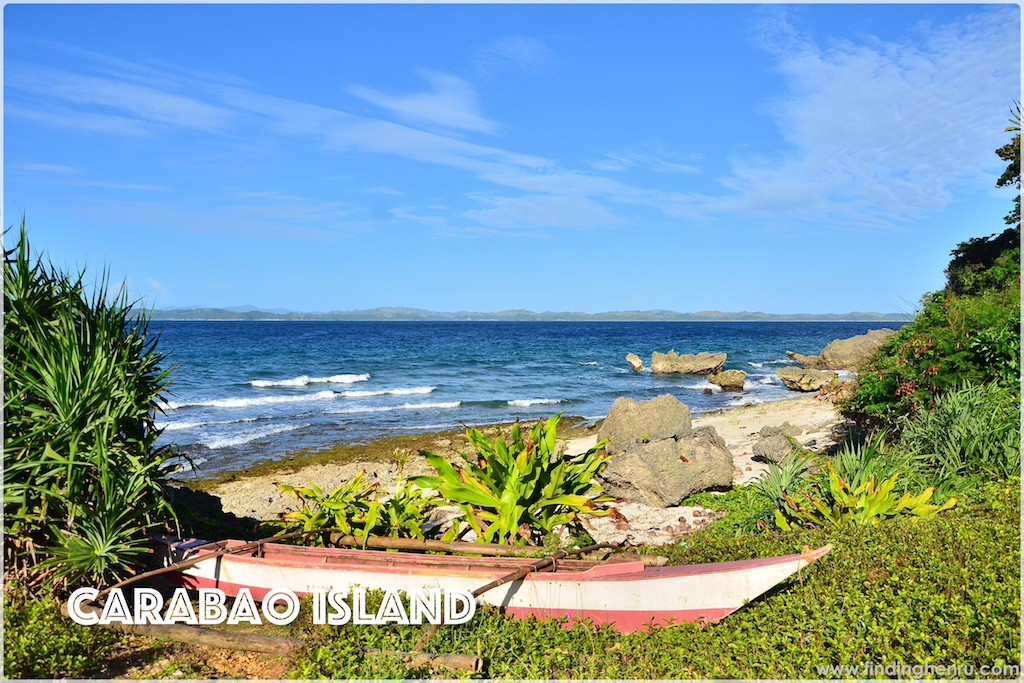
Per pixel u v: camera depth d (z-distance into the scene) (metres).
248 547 7.30
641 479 11.20
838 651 5.11
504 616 6.62
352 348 70.94
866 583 6.08
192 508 9.44
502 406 30.50
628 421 14.71
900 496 8.55
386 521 8.36
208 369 46.78
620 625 6.36
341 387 38.09
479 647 5.86
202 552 7.20
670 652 5.67
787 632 5.58
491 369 50.69
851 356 42.88
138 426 7.14
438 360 58.09
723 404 30.28
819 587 6.20
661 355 48.38
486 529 7.86
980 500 8.05
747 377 44.22
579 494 8.54
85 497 6.62
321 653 5.70
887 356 13.37
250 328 143.50
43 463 6.30
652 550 8.58
